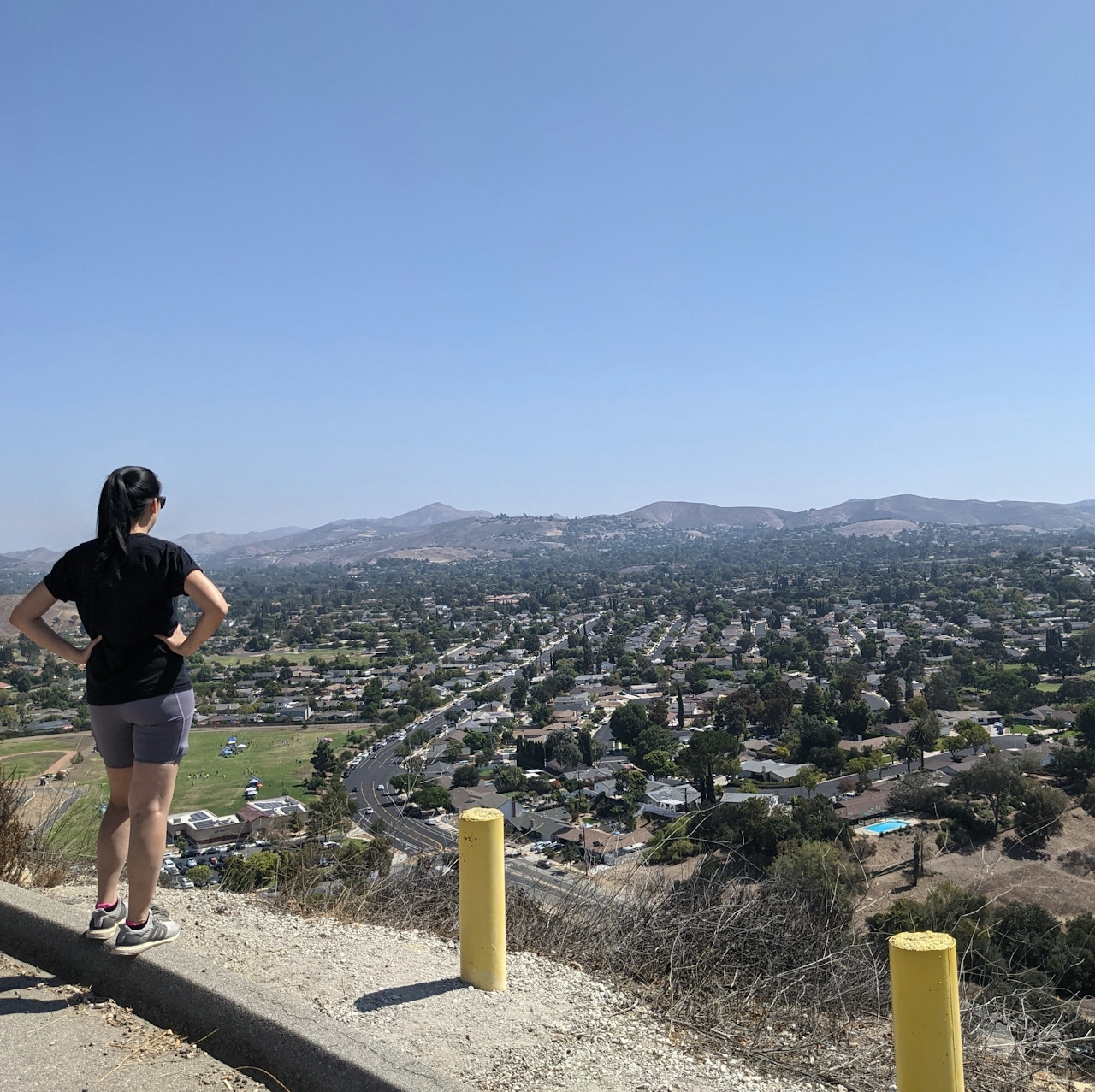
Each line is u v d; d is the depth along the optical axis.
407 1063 2.10
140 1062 2.28
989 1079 3.19
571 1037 2.72
